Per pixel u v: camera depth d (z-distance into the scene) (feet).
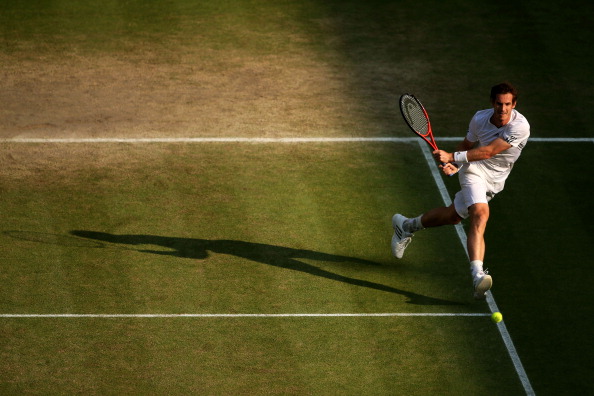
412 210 131.64
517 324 106.42
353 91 169.27
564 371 98.73
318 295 111.45
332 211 130.72
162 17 197.26
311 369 98.68
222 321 106.52
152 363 99.35
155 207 131.03
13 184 136.67
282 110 161.68
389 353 101.40
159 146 148.97
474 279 102.01
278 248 121.29
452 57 182.19
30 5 200.64
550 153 147.74
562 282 114.52
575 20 197.36
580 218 129.59
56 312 107.45
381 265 118.11
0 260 117.08
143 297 110.63
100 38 187.62
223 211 130.21
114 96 165.37
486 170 107.34
